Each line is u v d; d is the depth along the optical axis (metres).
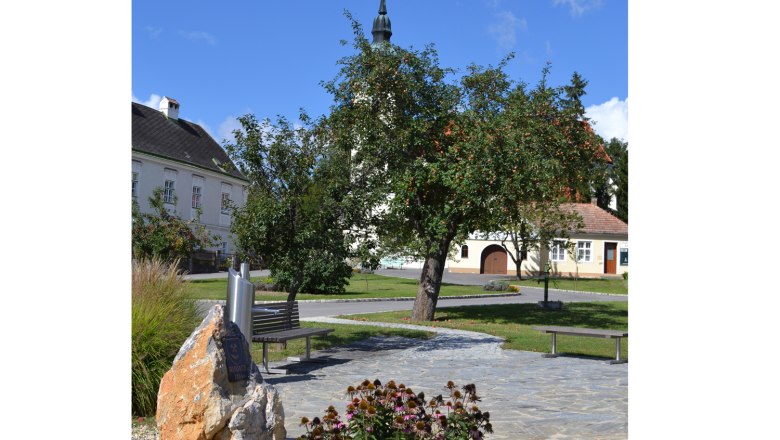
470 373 10.98
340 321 18.98
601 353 13.91
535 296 35.34
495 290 36.84
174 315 7.84
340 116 17.03
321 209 13.26
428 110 17.86
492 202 17.42
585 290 39.62
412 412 4.88
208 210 47.75
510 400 8.65
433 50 17.78
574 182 22.48
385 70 17.11
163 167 43.22
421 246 19.41
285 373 10.66
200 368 5.16
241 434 5.10
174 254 21.89
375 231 14.34
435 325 19.00
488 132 17.81
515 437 6.64
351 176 14.07
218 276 36.41
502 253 52.53
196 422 5.09
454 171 17.53
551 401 8.59
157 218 21.47
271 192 13.16
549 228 26.64
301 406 8.12
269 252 13.21
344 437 4.86
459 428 4.92
